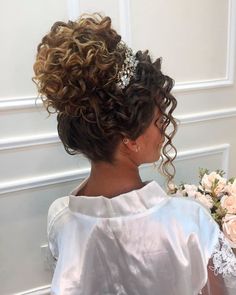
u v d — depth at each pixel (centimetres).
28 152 134
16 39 124
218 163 179
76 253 66
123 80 60
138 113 60
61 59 60
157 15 144
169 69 153
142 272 64
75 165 143
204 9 154
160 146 69
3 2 119
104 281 66
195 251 65
